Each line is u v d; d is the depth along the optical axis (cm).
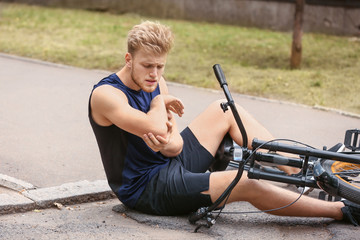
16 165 470
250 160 324
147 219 350
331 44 1335
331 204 360
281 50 1242
